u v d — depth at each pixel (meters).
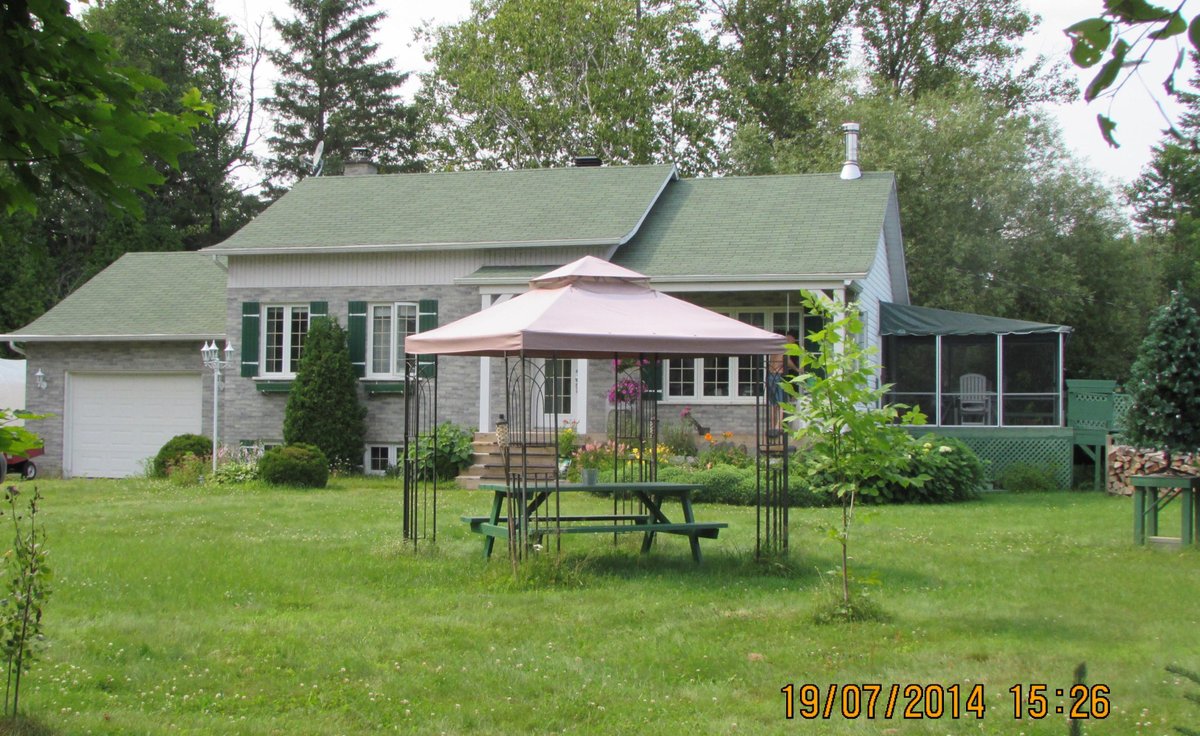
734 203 25.38
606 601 9.93
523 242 23.30
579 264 12.52
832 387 9.12
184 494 19.64
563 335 10.81
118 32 40.84
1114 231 33.56
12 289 35.00
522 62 39.19
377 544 13.08
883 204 24.03
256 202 46.31
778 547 12.30
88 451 27.36
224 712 6.69
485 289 22.78
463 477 21.55
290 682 7.27
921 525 15.73
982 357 24.34
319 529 14.70
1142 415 13.72
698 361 22.84
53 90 4.00
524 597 10.08
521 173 27.17
